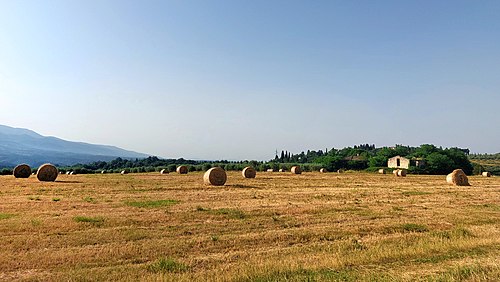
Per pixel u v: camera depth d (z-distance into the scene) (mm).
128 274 9445
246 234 14156
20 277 9281
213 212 18609
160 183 38812
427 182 47562
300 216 18188
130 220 16188
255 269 9570
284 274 9281
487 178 64062
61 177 53562
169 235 13773
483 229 15570
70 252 11375
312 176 60531
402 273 9383
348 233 14812
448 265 10102
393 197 27281
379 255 11016
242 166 105312
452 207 22281
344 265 10188
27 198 23828
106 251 11508
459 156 111750
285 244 13102
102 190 30047
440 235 14258
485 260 10414
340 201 24234
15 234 13477
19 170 50062
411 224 16484
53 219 16156
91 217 16750
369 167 119625
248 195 27094
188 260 10852
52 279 9070
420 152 121312
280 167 101062
